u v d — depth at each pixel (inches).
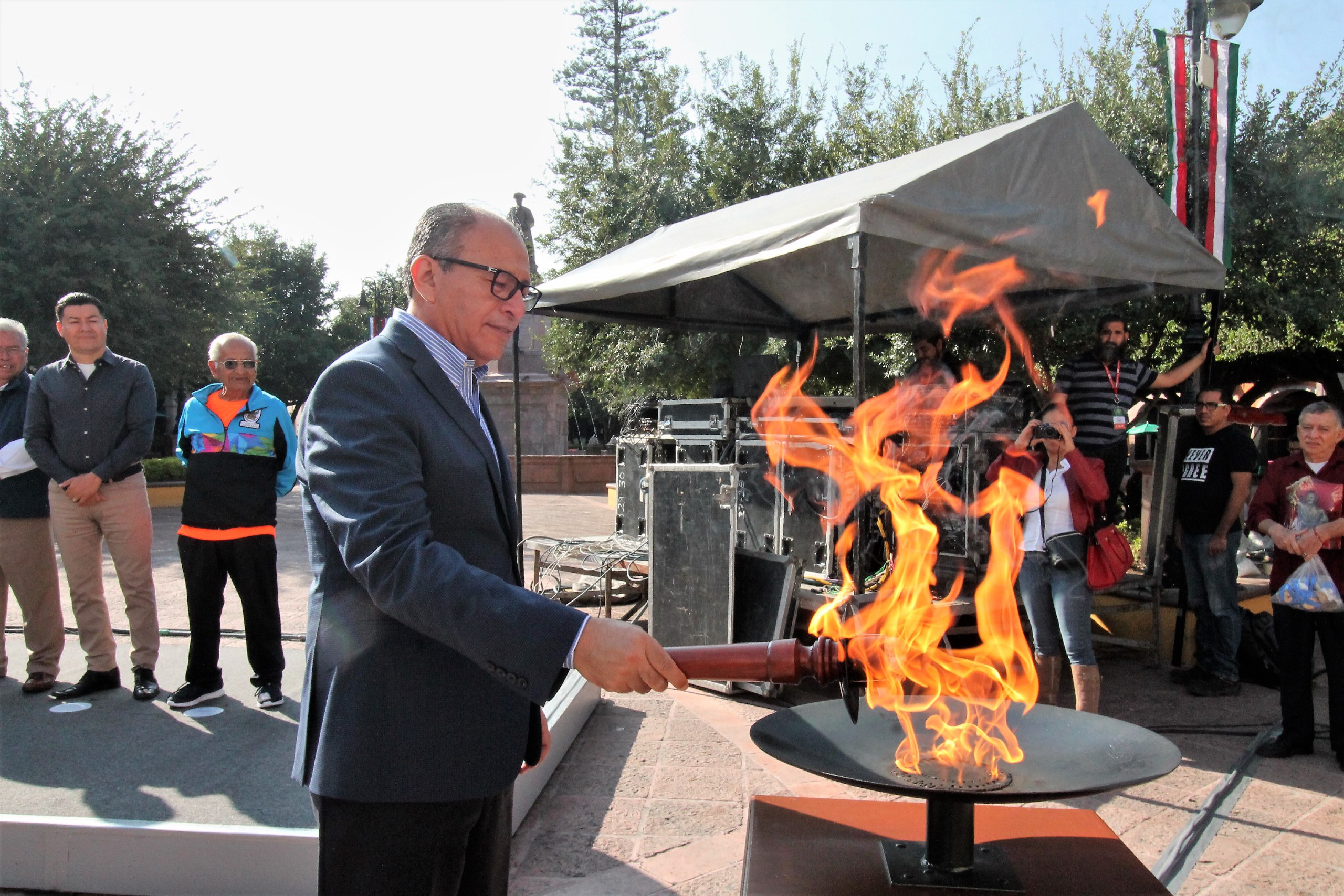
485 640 50.3
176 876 103.5
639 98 607.2
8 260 635.5
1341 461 155.8
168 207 725.3
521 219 273.6
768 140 445.7
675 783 143.0
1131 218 192.2
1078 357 218.4
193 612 170.2
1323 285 333.7
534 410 826.8
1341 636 152.3
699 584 202.5
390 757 55.2
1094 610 212.2
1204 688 194.4
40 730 157.0
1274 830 127.0
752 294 281.9
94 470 167.5
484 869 65.3
